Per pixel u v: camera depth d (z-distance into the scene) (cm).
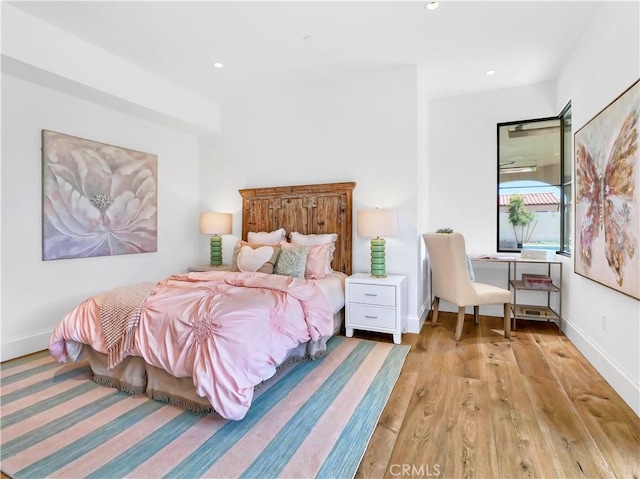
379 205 361
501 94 400
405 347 300
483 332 344
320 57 324
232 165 445
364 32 282
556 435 173
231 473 148
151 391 211
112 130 358
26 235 290
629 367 203
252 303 210
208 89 402
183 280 284
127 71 332
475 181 414
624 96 202
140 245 387
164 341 199
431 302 429
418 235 351
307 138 396
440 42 296
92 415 194
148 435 175
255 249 341
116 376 227
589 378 238
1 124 274
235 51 313
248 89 405
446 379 238
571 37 287
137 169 381
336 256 377
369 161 365
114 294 235
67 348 241
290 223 404
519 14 256
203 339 186
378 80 359
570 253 324
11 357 280
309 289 269
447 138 425
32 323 295
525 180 396
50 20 263
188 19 263
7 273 279
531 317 351
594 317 258
